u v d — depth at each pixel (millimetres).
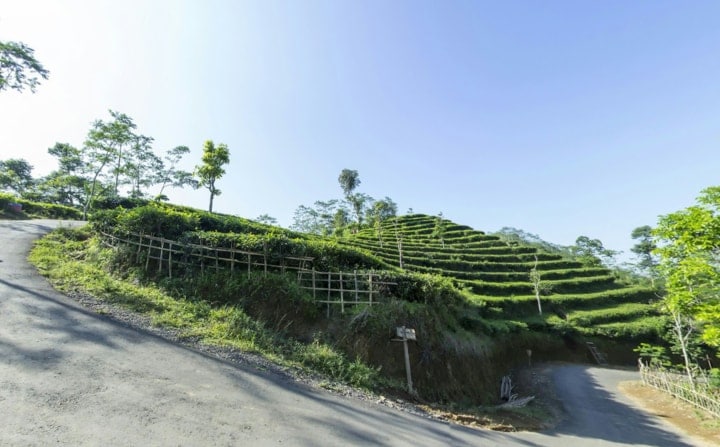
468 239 51375
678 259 12320
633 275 61594
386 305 13148
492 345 20406
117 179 35156
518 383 19984
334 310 12453
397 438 6031
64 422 4246
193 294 11250
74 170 37938
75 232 17047
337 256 15422
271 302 11734
